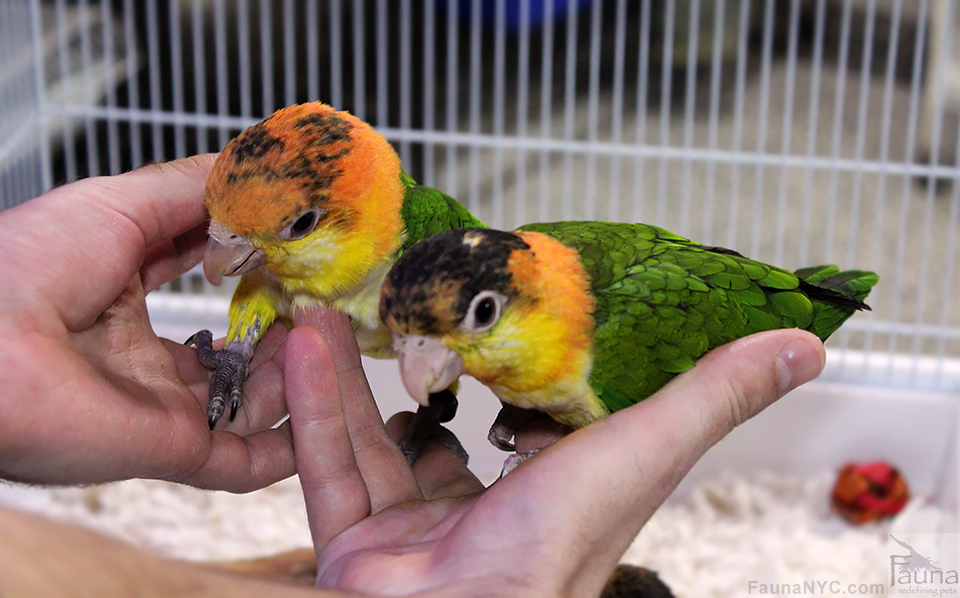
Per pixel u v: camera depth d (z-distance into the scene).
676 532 0.82
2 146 0.82
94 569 0.42
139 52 1.25
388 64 1.44
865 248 1.17
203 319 0.86
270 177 0.57
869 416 0.84
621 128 1.41
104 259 0.56
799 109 1.48
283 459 0.61
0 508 0.43
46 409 0.53
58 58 1.09
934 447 0.84
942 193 1.29
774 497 0.85
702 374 0.54
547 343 0.55
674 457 0.53
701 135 1.41
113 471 0.56
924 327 0.89
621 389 0.57
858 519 0.83
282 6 1.38
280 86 1.34
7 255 0.54
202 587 0.44
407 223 0.60
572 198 1.23
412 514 0.56
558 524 0.51
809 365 0.54
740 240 1.17
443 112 1.39
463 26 1.50
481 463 0.83
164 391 0.59
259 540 0.81
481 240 0.54
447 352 0.54
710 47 1.51
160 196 0.58
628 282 0.57
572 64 0.85
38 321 0.54
